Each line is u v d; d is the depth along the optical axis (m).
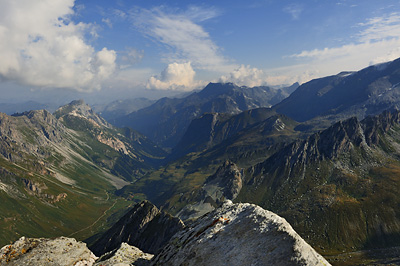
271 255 24.80
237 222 32.00
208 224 35.47
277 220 28.86
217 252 28.66
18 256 38.19
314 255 23.53
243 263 25.59
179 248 34.09
